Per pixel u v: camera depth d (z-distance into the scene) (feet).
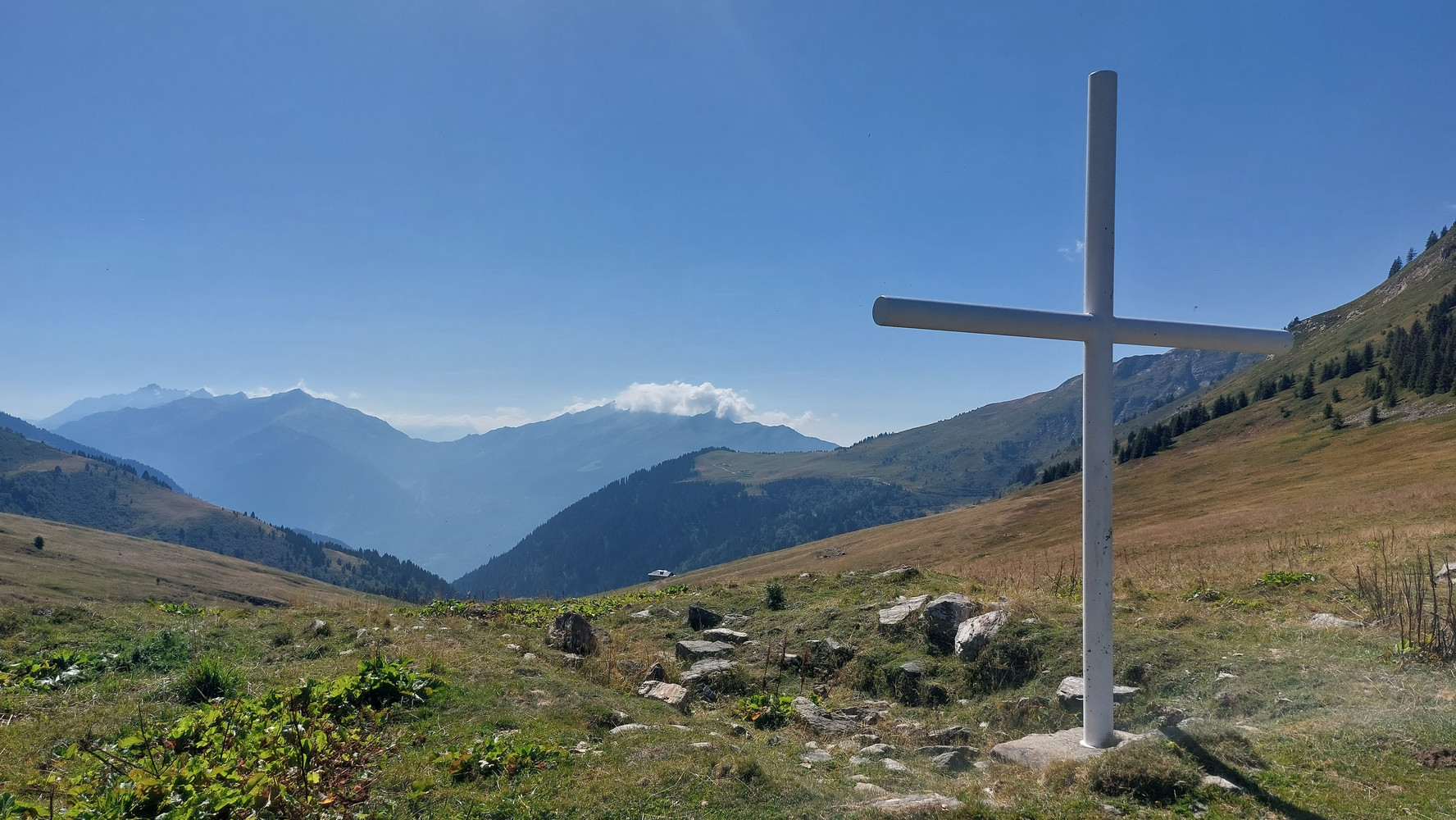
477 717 25.82
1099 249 23.85
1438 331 383.45
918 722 32.65
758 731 29.60
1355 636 32.45
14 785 18.78
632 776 20.51
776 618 49.42
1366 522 101.14
